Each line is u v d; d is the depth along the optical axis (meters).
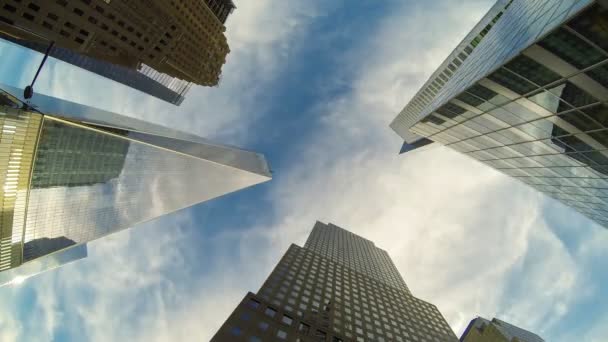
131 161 80.44
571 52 16.31
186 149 99.62
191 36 70.81
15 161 47.62
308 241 125.06
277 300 55.91
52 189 62.25
